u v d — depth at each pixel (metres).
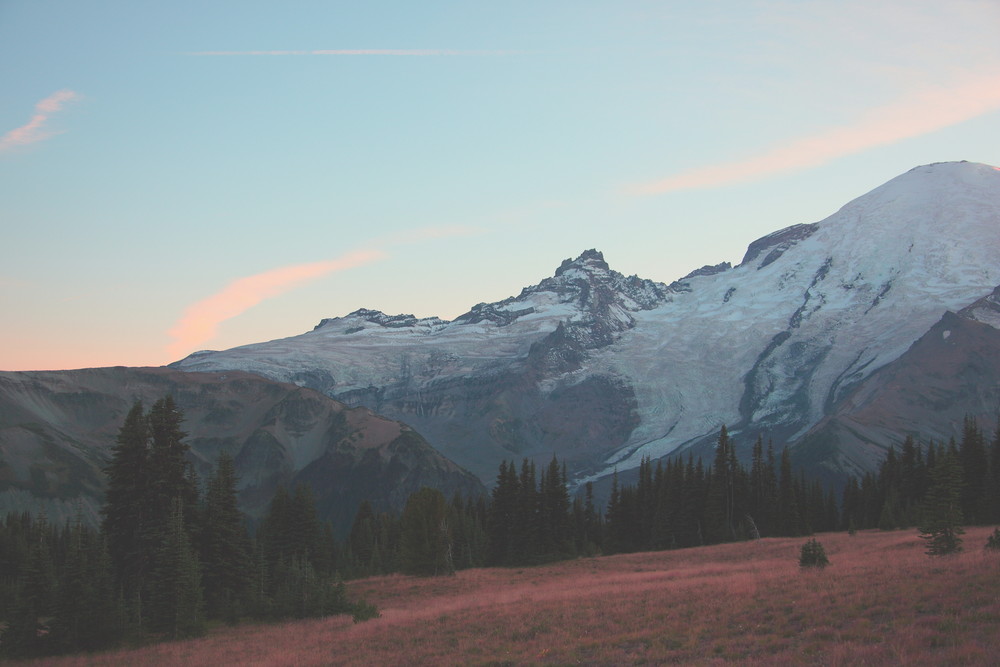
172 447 70.75
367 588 77.56
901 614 36.59
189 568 58.38
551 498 113.50
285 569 72.38
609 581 64.81
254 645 50.72
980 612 34.69
